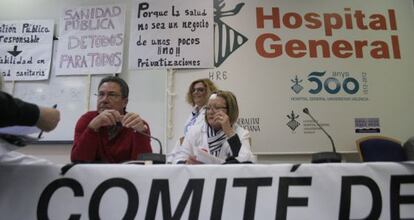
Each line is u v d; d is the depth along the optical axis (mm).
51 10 3020
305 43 2859
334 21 2914
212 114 1616
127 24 2959
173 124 2707
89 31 2934
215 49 2832
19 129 690
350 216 782
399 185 805
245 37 2852
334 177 805
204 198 784
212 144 1537
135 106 2795
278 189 793
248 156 1406
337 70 2822
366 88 2801
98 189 778
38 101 2840
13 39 2947
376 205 791
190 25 2873
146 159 931
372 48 2879
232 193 789
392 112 2770
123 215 767
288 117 2715
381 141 2578
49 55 2918
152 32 2873
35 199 764
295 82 2781
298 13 2914
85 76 2867
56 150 2760
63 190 774
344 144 2689
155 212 771
